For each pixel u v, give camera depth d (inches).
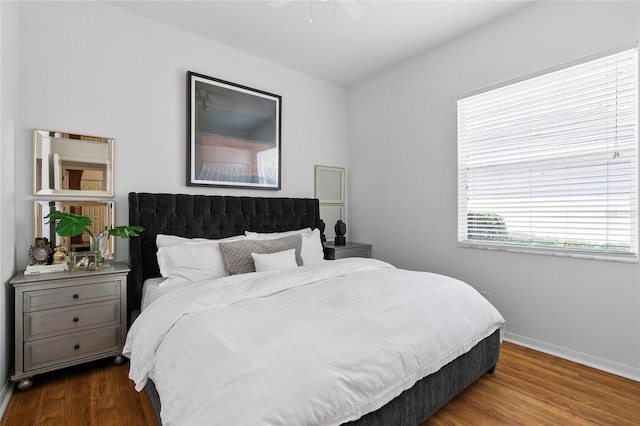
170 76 111.0
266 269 93.6
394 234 143.3
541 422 64.2
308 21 107.7
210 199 115.2
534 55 98.9
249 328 52.5
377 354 51.7
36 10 88.4
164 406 45.7
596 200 89.3
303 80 148.9
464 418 65.6
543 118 99.1
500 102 109.0
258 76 133.0
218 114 120.6
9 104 75.9
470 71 115.1
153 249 101.2
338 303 64.4
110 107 99.6
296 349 46.4
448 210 123.0
